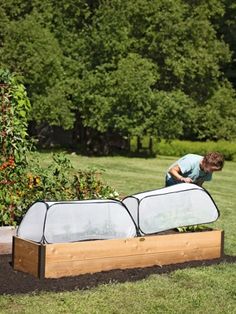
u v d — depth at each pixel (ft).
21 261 21.67
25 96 26.09
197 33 96.07
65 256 21.24
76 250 21.44
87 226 22.24
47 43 88.38
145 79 89.61
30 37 87.04
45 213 21.50
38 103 88.43
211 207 25.62
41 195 26.40
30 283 20.38
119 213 23.00
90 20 96.22
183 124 97.96
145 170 73.46
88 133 98.43
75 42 94.27
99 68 91.04
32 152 26.84
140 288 20.68
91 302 19.03
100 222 22.54
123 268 22.59
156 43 93.81
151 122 91.91
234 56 131.03
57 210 21.65
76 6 94.73
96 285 20.66
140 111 90.89
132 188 53.01
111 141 101.45
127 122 90.33
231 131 107.04
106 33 92.07
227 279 22.38
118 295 19.88
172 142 104.73
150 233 24.00
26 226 22.04
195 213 25.23
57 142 110.63
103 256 22.08
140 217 23.89
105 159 87.45
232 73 134.00
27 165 26.61
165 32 93.35
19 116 25.98
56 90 89.66
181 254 24.08
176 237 23.89
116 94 89.92
